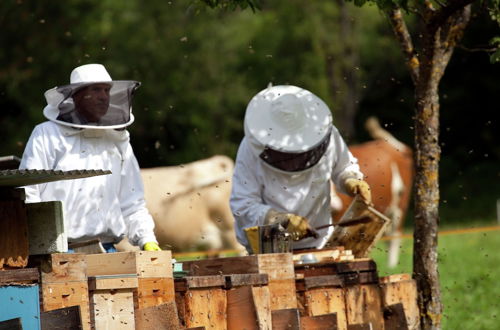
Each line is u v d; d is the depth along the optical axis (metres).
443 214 55.88
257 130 15.22
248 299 12.05
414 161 16.28
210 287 12.10
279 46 56.31
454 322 20.25
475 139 68.12
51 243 10.52
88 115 13.26
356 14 56.78
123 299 11.20
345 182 15.86
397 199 37.16
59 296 10.60
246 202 15.44
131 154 14.02
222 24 54.91
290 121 15.23
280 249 13.96
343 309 13.96
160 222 32.25
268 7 57.97
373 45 60.22
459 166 66.50
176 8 52.94
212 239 32.88
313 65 55.84
